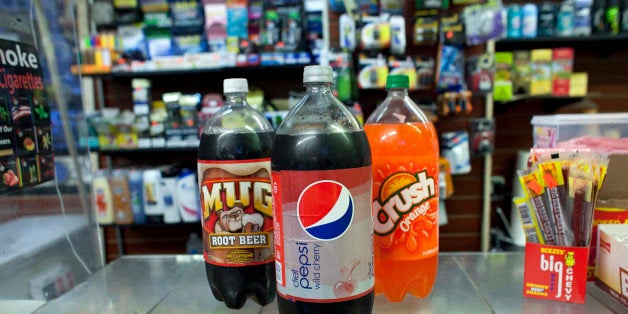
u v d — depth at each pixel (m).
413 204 0.77
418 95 2.85
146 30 2.62
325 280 0.64
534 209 0.83
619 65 2.84
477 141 2.71
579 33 2.48
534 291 0.85
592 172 0.79
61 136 1.08
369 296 0.67
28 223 0.98
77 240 1.11
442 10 2.72
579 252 0.81
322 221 0.63
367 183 0.66
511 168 2.98
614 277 0.82
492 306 0.82
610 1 2.45
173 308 0.85
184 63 2.48
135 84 2.57
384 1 2.53
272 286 0.82
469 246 3.04
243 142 0.77
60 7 1.12
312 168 0.62
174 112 2.59
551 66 2.53
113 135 2.60
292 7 2.54
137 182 2.65
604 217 0.90
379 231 0.79
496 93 2.62
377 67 2.49
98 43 2.55
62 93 1.10
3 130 0.85
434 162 0.80
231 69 2.56
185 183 2.58
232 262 0.79
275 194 0.67
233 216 0.78
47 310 0.88
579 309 0.80
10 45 0.88
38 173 0.95
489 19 2.46
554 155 0.83
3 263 0.92
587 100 2.73
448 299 0.85
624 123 1.04
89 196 1.16
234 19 2.57
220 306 0.85
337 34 2.77
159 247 3.21
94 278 1.02
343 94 2.43
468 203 3.01
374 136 0.80
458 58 2.57
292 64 2.44
